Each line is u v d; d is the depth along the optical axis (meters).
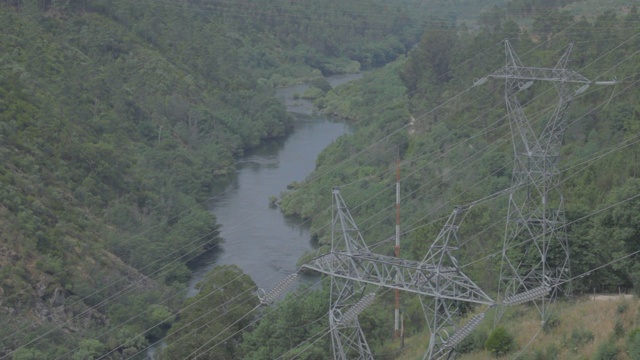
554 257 79.25
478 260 88.31
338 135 189.12
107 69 176.00
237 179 157.38
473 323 61.12
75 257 109.88
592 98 128.88
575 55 154.88
